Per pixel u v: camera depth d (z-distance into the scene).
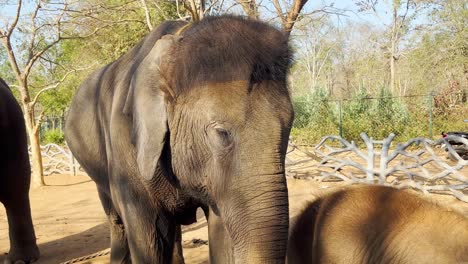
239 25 3.27
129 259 5.94
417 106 28.19
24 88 14.83
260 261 2.92
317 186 11.95
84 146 5.87
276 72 3.10
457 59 38.56
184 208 4.28
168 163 3.55
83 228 9.51
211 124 3.03
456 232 2.96
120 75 4.74
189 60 3.20
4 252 8.25
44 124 36.59
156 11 15.85
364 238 3.50
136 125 3.47
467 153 15.51
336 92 75.62
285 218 2.97
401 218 3.37
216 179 3.10
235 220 3.00
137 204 4.33
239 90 3.01
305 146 22.56
